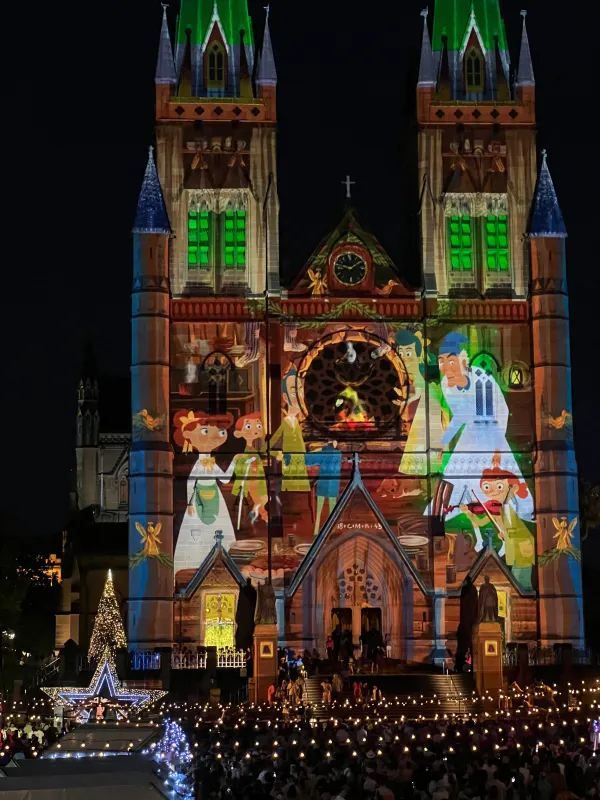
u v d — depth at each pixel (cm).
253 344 10288
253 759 4572
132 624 9781
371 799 3641
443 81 10750
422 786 3925
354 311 10394
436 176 10619
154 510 9888
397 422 10288
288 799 3581
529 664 9394
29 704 8662
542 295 10294
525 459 10262
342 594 10100
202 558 10012
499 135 10694
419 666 9362
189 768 4528
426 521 10181
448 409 10300
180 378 10212
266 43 10669
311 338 10350
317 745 5003
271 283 10344
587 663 9744
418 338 10412
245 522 10075
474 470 10225
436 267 10488
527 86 10725
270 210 10475
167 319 10175
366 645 9288
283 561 10038
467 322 10412
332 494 10156
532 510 10200
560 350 10250
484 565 10094
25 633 14938
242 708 7981
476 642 8744
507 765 4138
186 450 10125
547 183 10494
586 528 11456
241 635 9212
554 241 10362
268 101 10594
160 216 10219
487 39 10831
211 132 10550
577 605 9988
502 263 10550
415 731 5916
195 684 8888
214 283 10369
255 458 10144
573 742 5394
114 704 6938
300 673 8450
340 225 10494
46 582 16025
